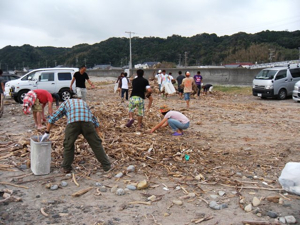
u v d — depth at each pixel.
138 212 4.15
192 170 5.79
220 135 8.70
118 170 5.71
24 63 130.75
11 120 10.29
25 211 4.12
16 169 5.67
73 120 5.20
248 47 91.94
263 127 9.99
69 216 4.01
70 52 129.00
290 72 19.53
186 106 15.48
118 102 15.36
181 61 100.00
